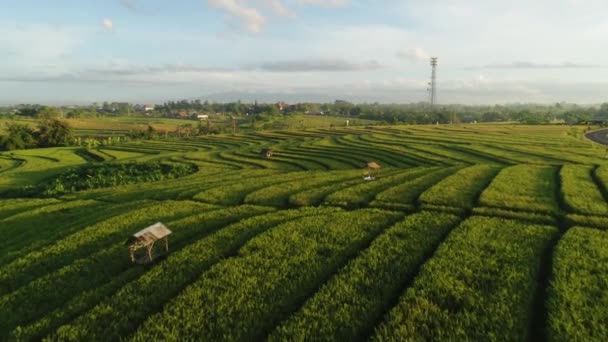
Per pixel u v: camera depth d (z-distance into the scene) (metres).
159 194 36.31
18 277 19.23
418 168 43.78
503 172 37.56
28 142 118.25
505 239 20.66
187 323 14.03
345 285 16.17
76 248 22.19
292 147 83.12
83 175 55.62
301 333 13.04
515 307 14.17
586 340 12.20
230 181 41.22
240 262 18.77
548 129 118.62
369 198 30.08
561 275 16.28
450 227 22.91
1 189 54.81
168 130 170.62
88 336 13.81
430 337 12.67
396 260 18.50
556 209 25.53
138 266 19.25
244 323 13.95
